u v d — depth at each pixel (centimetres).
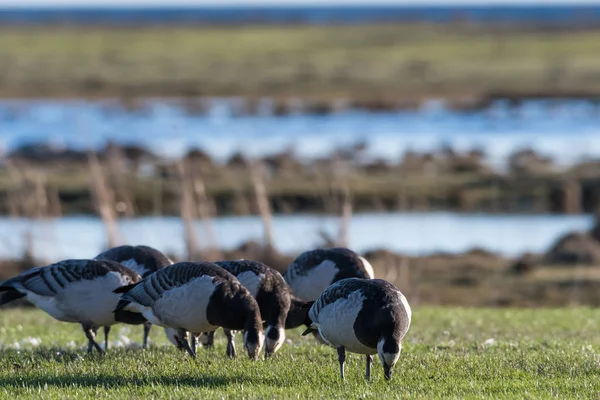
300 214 3266
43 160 3900
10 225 2867
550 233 3033
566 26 12769
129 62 8481
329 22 15812
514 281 2516
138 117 5728
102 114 5866
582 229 3075
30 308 2062
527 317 1770
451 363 1215
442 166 3866
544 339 1462
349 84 6888
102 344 1412
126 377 1127
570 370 1169
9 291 1316
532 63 7812
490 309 1941
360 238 2909
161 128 5244
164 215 3109
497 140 4738
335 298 1097
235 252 2441
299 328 1598
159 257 1413
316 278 1467
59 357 1285
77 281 1266
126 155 3988
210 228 2619
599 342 1438
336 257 1472
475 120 5516
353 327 1068
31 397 1011
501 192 3462
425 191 3472
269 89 6788
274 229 2956
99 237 2778
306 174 3681
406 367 1198
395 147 4503
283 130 5181
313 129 5225
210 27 14150
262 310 1295
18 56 8906
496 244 2891
